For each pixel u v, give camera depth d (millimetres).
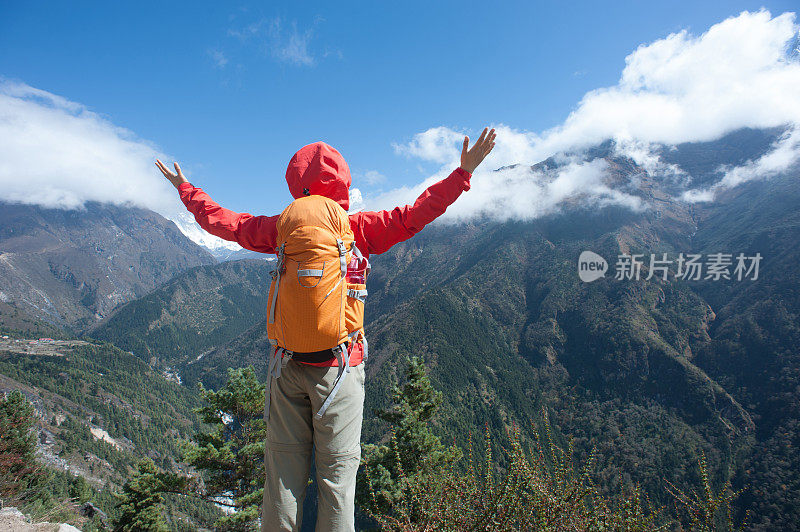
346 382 2025
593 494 2844
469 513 3152
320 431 2008
